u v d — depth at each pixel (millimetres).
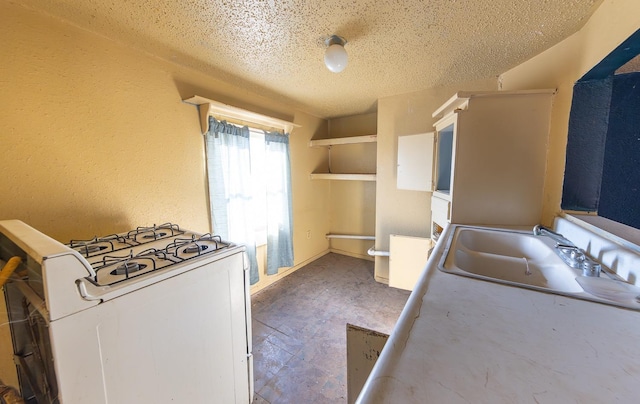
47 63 1273
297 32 1407
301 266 3340
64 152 1350
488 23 1311
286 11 1223
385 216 2811
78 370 777
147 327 933
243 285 1297
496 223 1533
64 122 1342
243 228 2342
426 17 1265
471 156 1520
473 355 466
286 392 1456
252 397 1373
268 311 2293
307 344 1860
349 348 944
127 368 887
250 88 2344
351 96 2611
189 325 1065
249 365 1348
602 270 878
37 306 774
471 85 2164
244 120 2383
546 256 1112
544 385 403
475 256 1154
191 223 1985
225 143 2158
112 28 1376
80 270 769
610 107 1270
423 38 1465
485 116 1478
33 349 915
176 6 1187
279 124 2684
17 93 1200
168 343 999
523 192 1490
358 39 1481
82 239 1427
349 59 1747
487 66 1864
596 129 1279
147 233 1522
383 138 2713
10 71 1177
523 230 1387
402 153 2441
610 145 1275
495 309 622
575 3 1125
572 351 480
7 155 1188
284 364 1666
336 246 3867
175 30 1392
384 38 1471
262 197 2656
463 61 1780
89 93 1421
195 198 2000
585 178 1302
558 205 1374
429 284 755
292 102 2803
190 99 1863
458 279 787
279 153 2758
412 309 624
